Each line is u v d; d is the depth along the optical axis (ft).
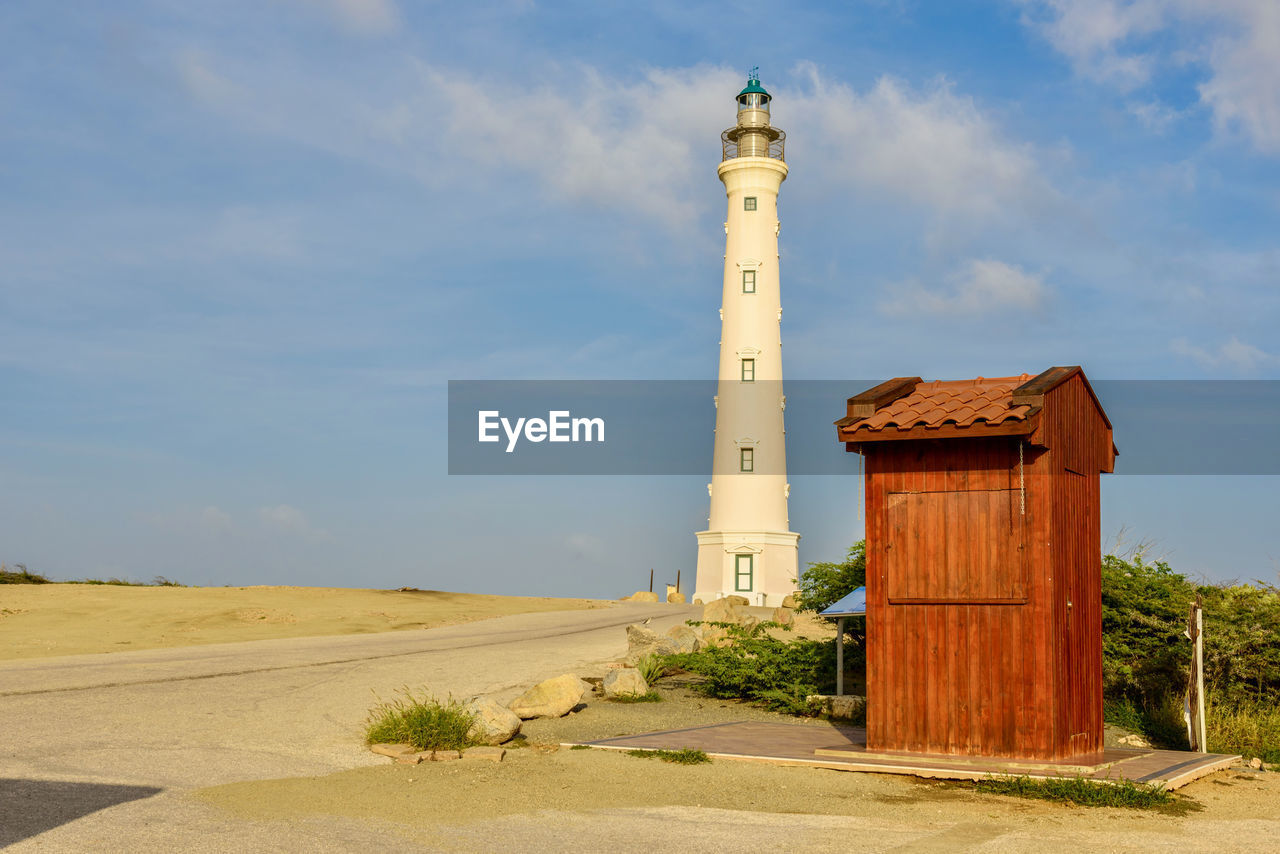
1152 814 33.53
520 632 101.71
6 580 134.10
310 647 84.69
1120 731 54.34
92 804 31.55
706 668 63.26
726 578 173.88
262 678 64.28
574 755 42.75
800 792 36.52
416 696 58.03
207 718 49.78
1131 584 60.75
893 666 41.91
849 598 59.16
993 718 40.04
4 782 34.22
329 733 46.80
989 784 36.96
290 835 28.89
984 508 40.83
